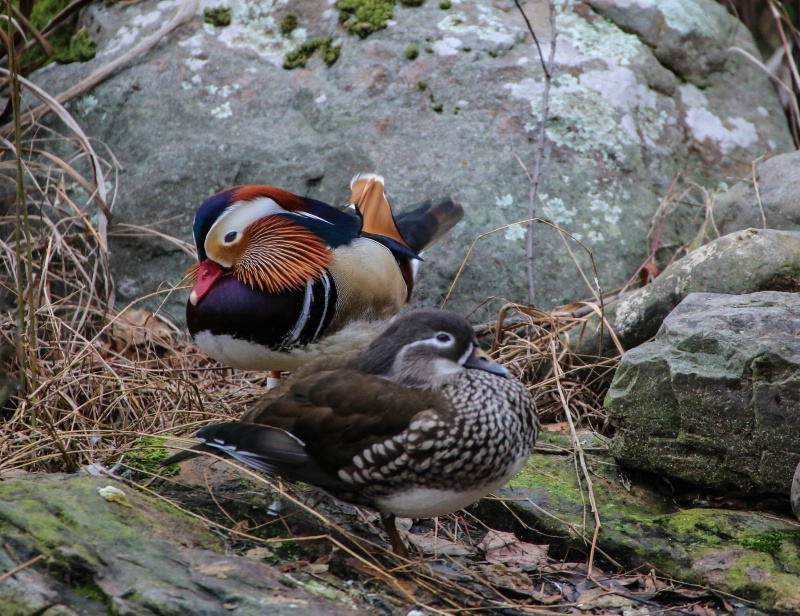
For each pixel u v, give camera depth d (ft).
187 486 23.21
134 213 34.91
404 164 34.19
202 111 36.29
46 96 33.99
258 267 24.79
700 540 22.29
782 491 22.95
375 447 20.08
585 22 38.14
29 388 26.55
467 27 37.11
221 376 31.07
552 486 24.53
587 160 34.76
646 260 33.37
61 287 34.40
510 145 34.68
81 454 24.34
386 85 35.91
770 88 40.27
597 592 21.26
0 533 19.06
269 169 34.76
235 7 38.32
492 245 33.01
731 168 36.99
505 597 20.90
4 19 36.86
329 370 22.02
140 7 39.11
